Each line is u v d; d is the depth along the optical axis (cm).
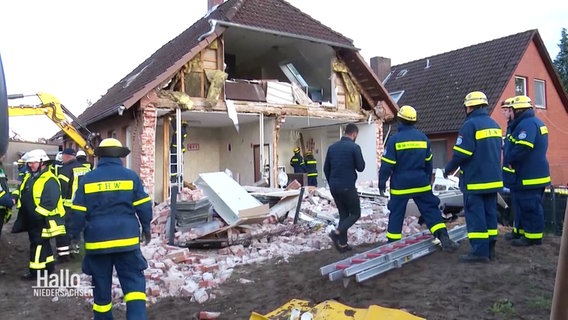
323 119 1648
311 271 587
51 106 1354
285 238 833
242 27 1366
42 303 555
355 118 1695
